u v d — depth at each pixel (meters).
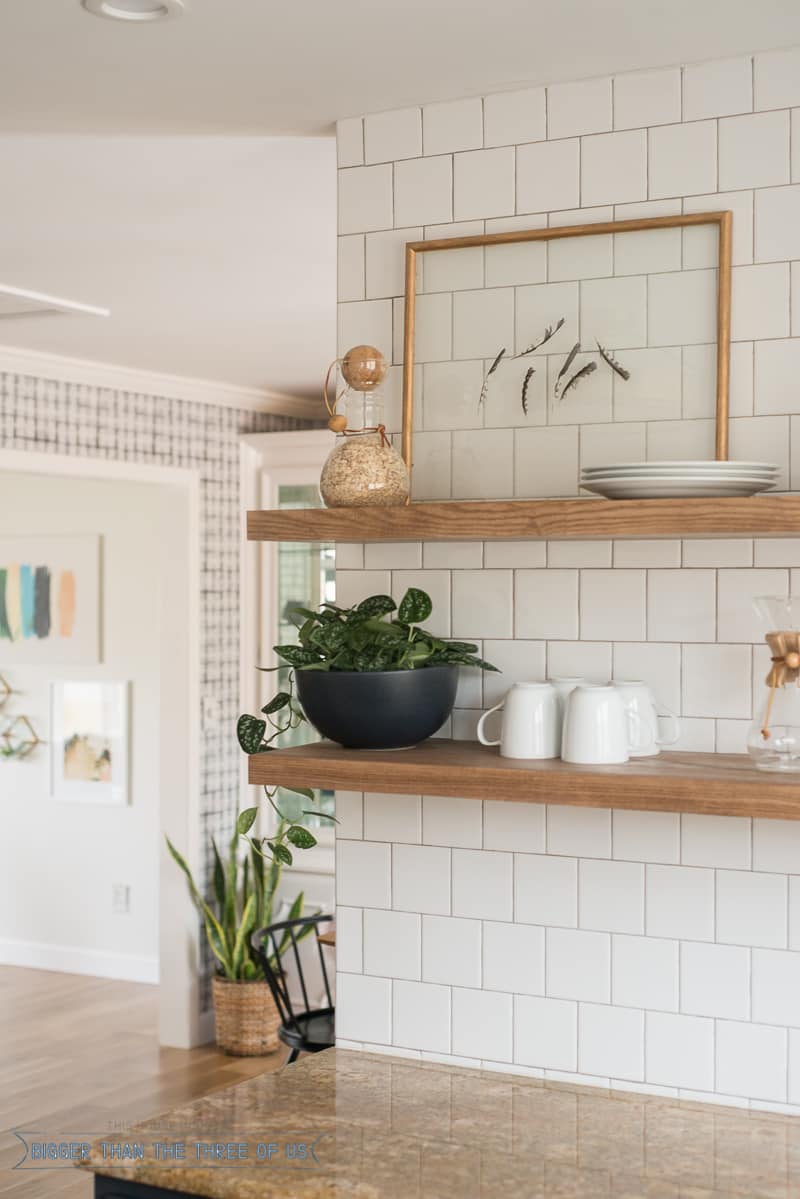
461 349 2.51
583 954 2.42
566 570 2.48
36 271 3.95
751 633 2.34
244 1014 5.73
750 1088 2.29
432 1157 2.05
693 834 2.34
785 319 2.28
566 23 2.15
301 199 3.23
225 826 6.17
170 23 2.14
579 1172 1.99
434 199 2.54
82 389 5.51
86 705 7.05
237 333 4.89
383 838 2.59
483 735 2.54
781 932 2.27
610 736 2.23
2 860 7.29
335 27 2.16
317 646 2.43
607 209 2.40
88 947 7.04
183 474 5.99
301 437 6.18
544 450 2.45
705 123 2.33
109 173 3.01
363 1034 2.60
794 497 2.02
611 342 2.39
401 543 2.62
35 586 7.21
